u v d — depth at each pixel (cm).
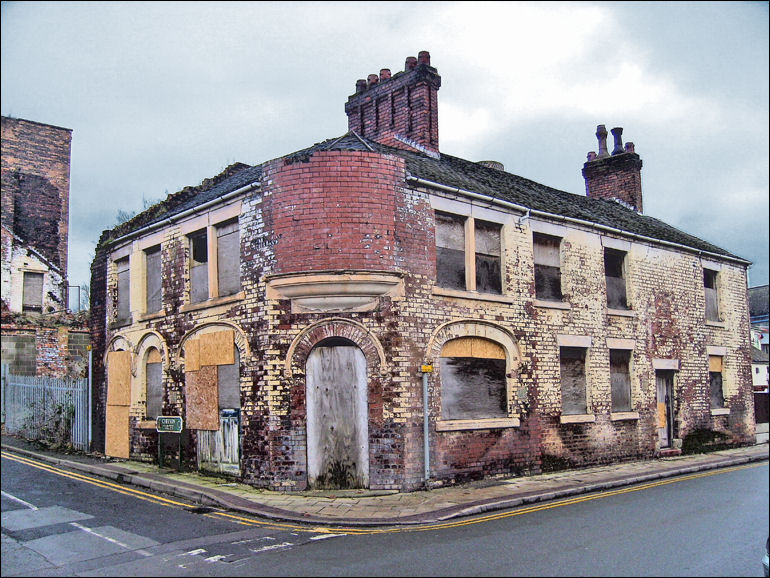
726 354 2127
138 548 822
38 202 2530
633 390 1756
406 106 1736
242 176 1636
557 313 1566
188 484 1263
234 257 1396
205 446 1405
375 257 1227
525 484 1303
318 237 1220
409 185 1300
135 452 1609
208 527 945
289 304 1248
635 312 1789
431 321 1297
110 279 1789
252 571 718
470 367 1384
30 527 930
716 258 2139
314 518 995
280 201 1258
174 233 1559
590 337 1641
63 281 2420
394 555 781
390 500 1129
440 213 1373
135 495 1209
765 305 3734
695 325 2000
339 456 1229
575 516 1023
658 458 1783
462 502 1108
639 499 1188
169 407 1517
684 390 1923
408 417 1227
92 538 870
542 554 783
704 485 1368
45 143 2570
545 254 1591
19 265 2297
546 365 1518
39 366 2195
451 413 1333
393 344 1234
